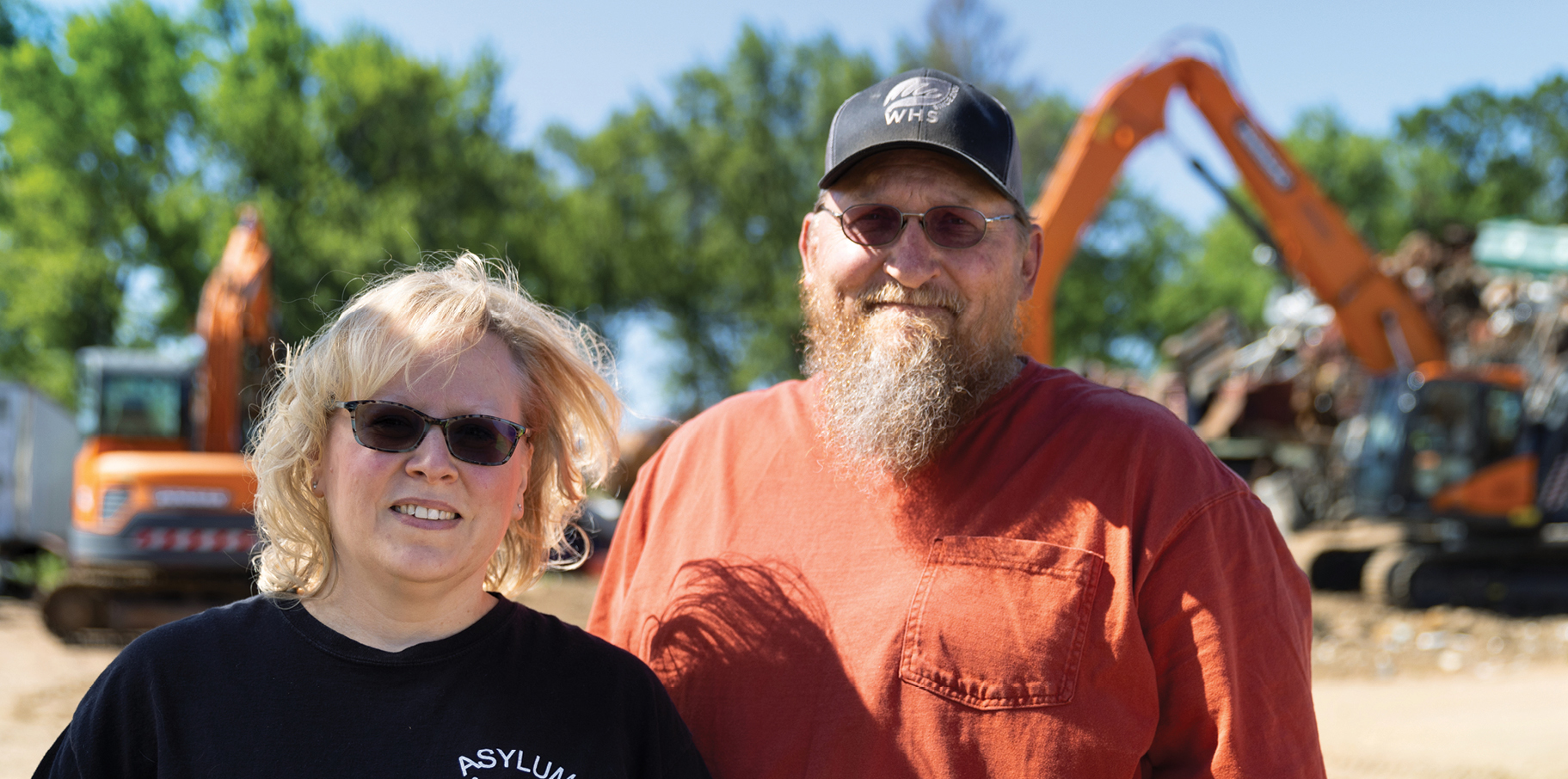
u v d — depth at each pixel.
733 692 1.92
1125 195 43.09
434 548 1.65
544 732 1.64
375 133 28.62
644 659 2.06
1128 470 1.85
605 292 34.28
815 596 1.93
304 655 1.61
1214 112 11.46
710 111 37.25
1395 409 12.67
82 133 28.42
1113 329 43.41
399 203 26.97
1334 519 14.33
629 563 2.27
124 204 28.59
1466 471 12.74
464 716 1.61
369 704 1.59
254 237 12.09
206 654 1.60
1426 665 10.41
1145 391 18.45
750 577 2.00
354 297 1.80
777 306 34.44
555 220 32.09
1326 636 11.53
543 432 1.92
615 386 2.05
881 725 1.81
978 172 1.94
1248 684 1.78
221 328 11.16
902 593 1.88
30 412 16.17
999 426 1.96
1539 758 6.77
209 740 1.54
